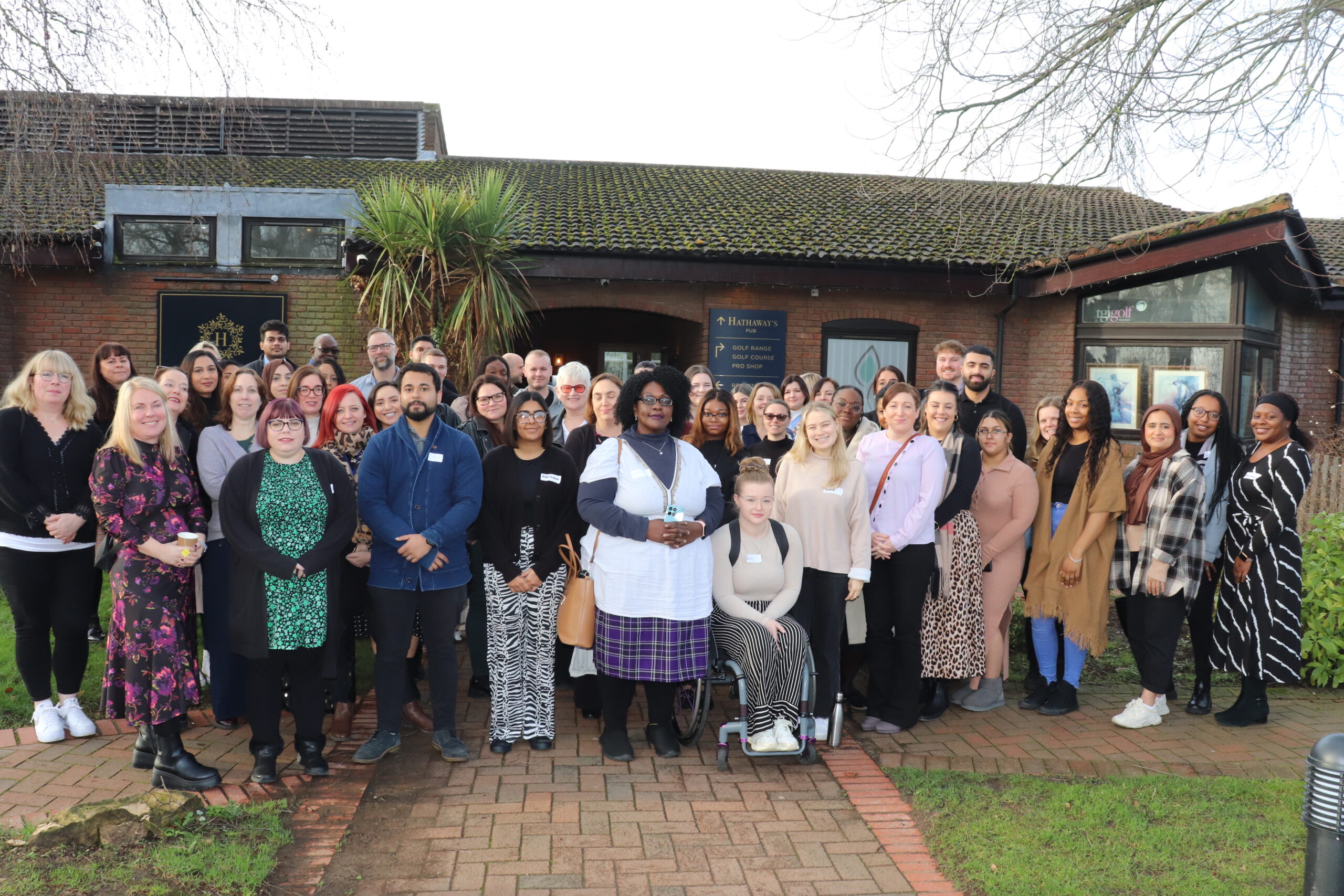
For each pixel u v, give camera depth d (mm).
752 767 4523
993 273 12461
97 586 4699
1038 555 5426
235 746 4621
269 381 5633
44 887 3195
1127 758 4676
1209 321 11742
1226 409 5469
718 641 4680
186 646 4070
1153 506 5070
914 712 5066
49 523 4293
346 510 4234
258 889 3287
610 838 3734
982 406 5906
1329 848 3033
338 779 4254
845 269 12359
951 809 4023
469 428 5891
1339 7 6070
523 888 3336
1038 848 3658
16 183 6691
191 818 3709
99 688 5242
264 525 4027
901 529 4953
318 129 17328
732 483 5434
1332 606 5922
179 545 3920
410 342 10797
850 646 5465
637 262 11984
